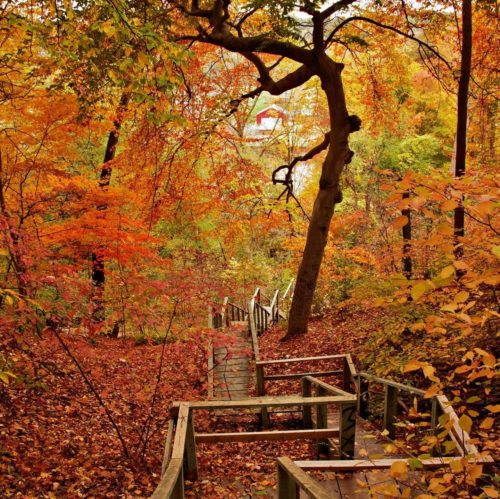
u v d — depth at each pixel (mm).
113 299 8266
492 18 13398
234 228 17172
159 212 14484
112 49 8992
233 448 7320
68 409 8445
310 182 27312
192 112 14000
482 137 15734
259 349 13695
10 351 8844
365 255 16484
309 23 13664
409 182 2848
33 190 10297
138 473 6336
